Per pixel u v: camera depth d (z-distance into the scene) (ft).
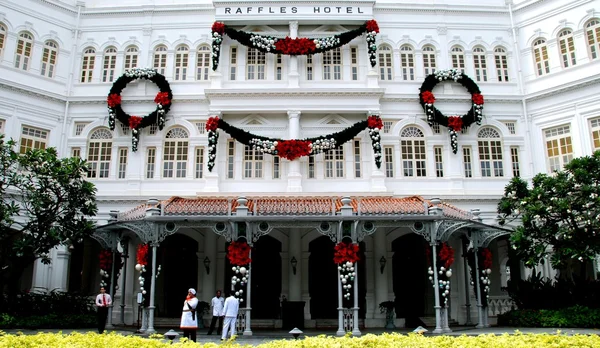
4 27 84.99
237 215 61.93
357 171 86.12
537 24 91.45
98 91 90.33
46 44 89.61
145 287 63.36
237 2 89.04
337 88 85.20
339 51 90.84
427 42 92.63
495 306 85.35
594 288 68.85
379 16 93.09
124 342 31.55
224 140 86.33
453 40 93.04
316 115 87.66
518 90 91.25
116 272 72.69
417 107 89.15
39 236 66.18
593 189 65.16
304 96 86.02
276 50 86.99
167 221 61.77
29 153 67.67
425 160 87.76
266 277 84.94
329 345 30.83
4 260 66.95
